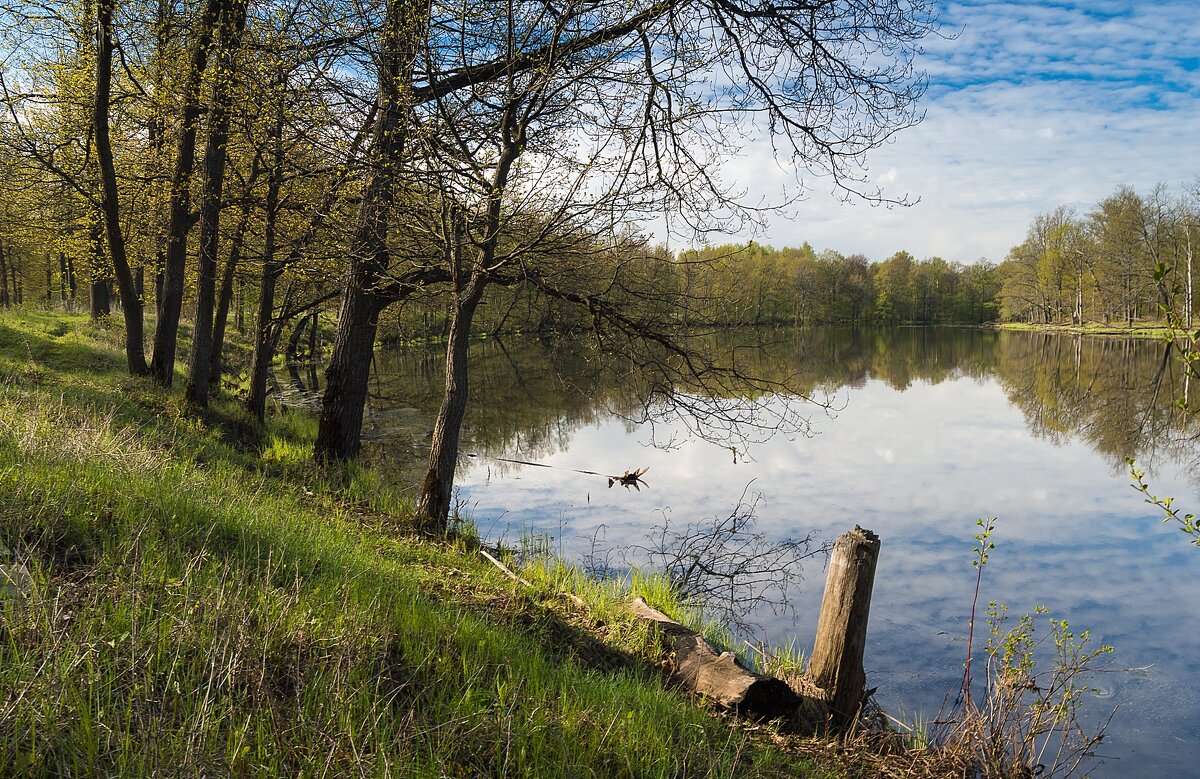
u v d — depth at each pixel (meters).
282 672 3.87
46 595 3.78
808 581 9.50
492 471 15.56
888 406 26.95
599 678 5.18
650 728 4.34
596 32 8.55
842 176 9.87
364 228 10.05
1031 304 90.62
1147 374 39.28
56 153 15.95
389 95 9.32
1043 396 30.38
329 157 10.66
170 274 14.05
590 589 7.87
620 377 9.97
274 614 4.22
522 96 8.36
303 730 3.39
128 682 3.42
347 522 8.70
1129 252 62.19
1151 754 5.80
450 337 9.47
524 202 8.41
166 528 5.32
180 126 13.23
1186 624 8.30
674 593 8.48
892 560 10.30
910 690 6.76
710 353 9.63
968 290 126.00
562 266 9.12
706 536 10.85
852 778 4.92
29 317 22.50
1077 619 8.43
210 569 4.65
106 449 6.99
